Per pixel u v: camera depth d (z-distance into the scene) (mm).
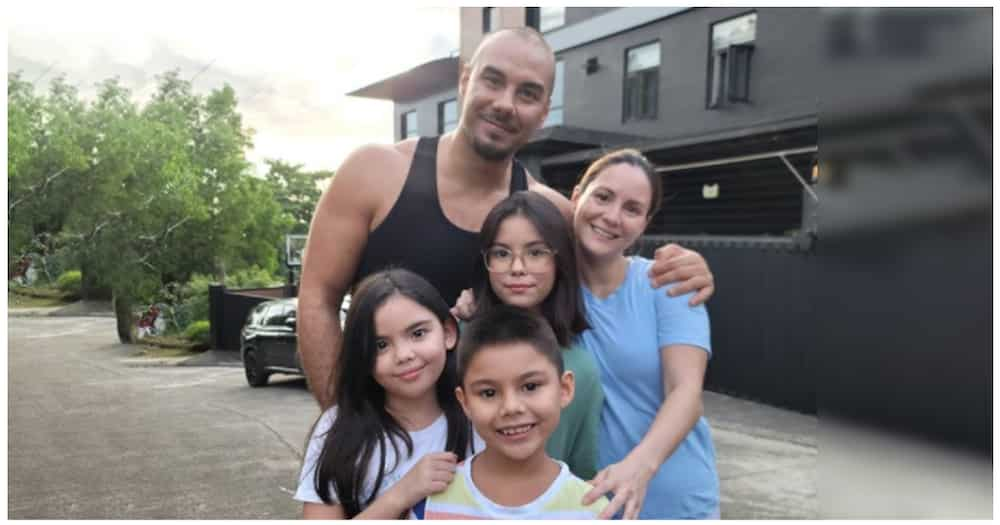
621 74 10055
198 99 10586
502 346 1390
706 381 6762
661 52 9508
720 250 6613
